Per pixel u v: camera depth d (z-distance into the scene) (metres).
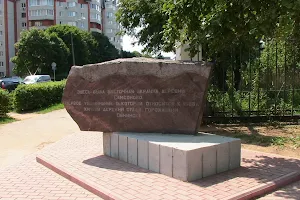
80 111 6.10
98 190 4.35
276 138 7.32
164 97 5.61
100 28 72.75
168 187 4.34
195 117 5.49
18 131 10.18
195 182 4.52
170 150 4.74
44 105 16.78
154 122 5.70
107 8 79.62
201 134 5.62
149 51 15.23
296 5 4.47
